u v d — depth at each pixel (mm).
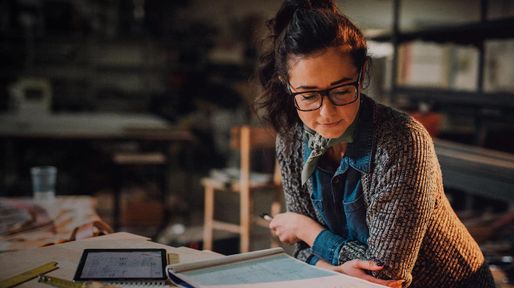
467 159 2686
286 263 1119
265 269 1079
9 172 5961
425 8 7512
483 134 3717
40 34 7082
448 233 1229
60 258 1185
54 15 7113
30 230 1638
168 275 1029
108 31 7508
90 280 1049
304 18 1045
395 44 4297
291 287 989
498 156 2740
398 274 1104
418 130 1129
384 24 6090
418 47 6875
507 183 2438
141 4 7602
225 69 7801
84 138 4539
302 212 1374
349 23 1051
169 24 7730
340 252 1239
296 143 1308
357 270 1158
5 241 1508
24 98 6156
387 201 1114
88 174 5867
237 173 3770
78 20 7211
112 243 1304
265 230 4297
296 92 1063
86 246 1276
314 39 1011
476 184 2623
